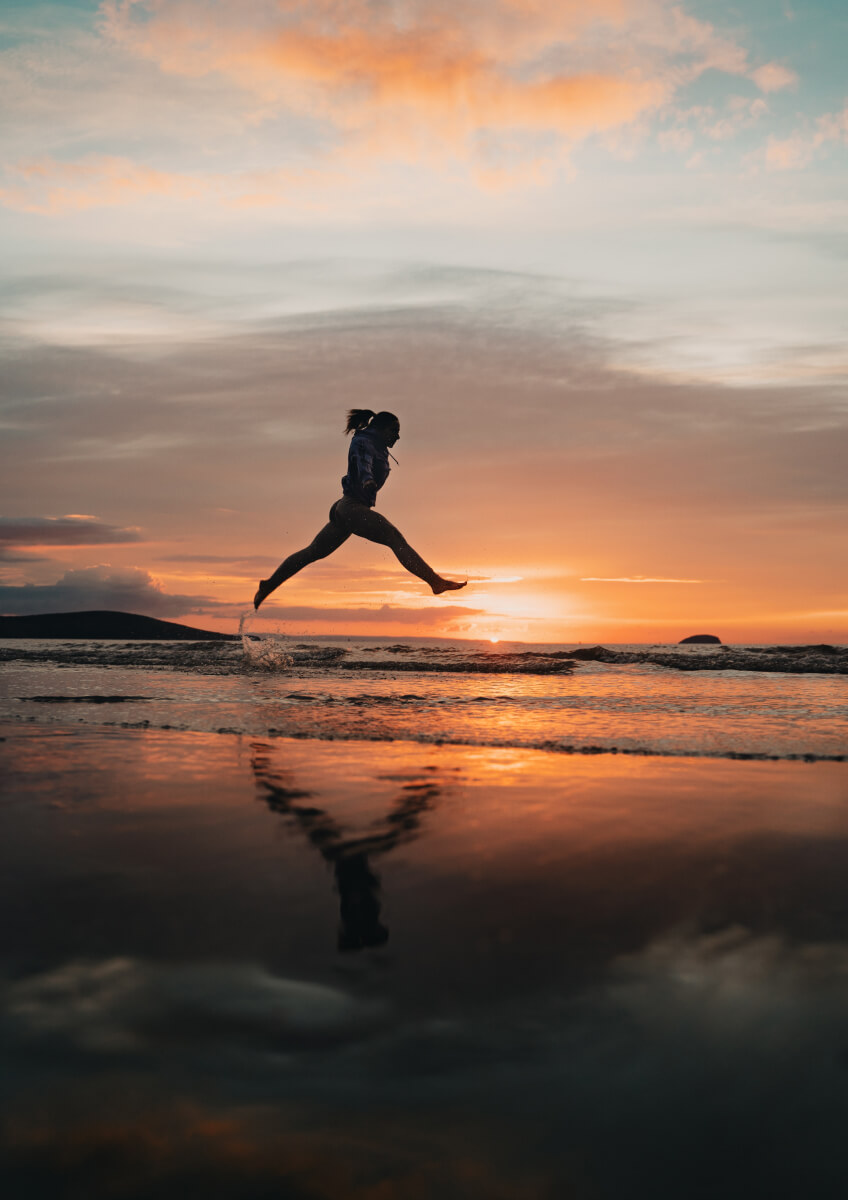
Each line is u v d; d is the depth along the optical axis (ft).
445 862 7.64
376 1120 3.76
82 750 13.61
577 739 14.94
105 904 6.47
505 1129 3.70
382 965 5.33
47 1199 3.27
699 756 13.39
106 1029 4.50
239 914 6.27
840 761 12.98
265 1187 3.35
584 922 6.12
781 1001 4.83
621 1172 3.43
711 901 6.55
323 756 13.28
